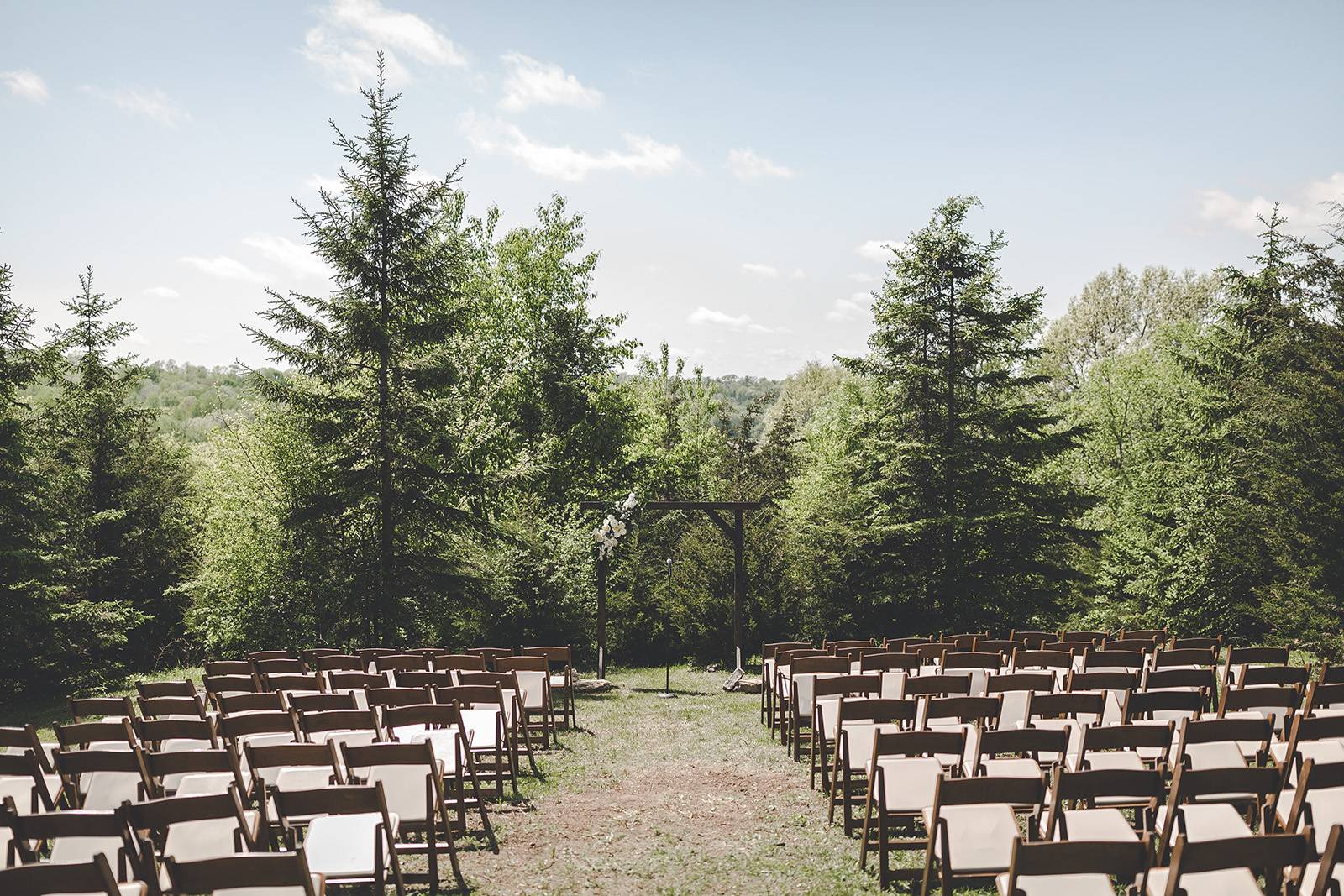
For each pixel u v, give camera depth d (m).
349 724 6.74
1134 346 41.34
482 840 6.60
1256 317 18.08
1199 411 20.67
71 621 18.70
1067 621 21.80
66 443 21.84
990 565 20.86
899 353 21.47
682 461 31.47
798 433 46.19
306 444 19.03
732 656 20.58
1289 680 8.24
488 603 18.52
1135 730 5.75
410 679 8.93
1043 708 6.81
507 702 9.08
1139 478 26.20
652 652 22.73
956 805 4.96
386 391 17.23
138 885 4.46
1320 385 15.41
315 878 4.59
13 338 16.41
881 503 21.53
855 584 20.78
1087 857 3.85
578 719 12.18
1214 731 5.68
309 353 16.72
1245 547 17.00
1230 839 3.73
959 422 20.91
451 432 17.92
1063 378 41.22
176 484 24.00
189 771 5.83
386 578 17.25
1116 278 42.91
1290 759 5.73
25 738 6.71
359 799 4.99
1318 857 4.62
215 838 5.04
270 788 5.72
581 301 28.20
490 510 19.61
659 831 6.73
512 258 27.97
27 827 4.54
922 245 21.09
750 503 17.25
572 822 7.03
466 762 7.28
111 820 4.57
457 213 26.84
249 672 10.43
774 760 9.28
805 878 5.68
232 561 19.62
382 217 17.33
